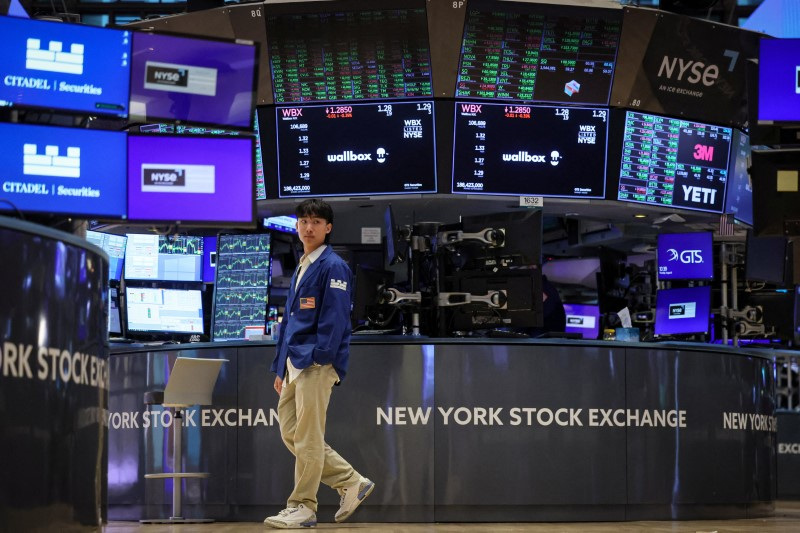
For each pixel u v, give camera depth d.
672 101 7.32
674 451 6.12
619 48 7.07
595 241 8.94
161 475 5.86
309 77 7.04
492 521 5.82
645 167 7.39
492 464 5.83
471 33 6.89
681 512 6.12
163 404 5.84
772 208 5.72
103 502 4.07
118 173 4.55
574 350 5.97
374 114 7.08
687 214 7.68
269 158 7.19
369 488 5.50
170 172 4.63
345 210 7.85
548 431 5.89
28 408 3.49
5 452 3.37
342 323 5.37
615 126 7.25
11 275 3.45
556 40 7.00
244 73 4.73
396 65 6.97
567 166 7.23
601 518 5.93
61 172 4.42
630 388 6.04
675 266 8.57
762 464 6.66
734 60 7.34
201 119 4.70
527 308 6.13
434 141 7.08
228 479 6.03
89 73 4.51
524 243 6.14
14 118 4.64
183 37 4.64
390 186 7.14
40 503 3.53
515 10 6.86
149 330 7.95
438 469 5.82
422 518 5.80
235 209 4.70
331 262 5.45
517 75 7.04
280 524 5.35
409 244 6.35
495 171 7.15
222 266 7.54
